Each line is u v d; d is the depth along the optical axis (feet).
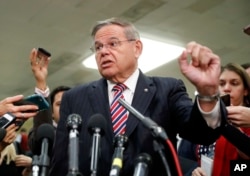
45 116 7.66
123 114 5.06
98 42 5.35
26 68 24.80
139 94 5.18
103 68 5.28
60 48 21.71
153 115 4.99
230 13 17.42
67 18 18.22
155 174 4.63
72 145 3.73
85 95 5.46
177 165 3.51
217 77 4.13
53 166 5.03
